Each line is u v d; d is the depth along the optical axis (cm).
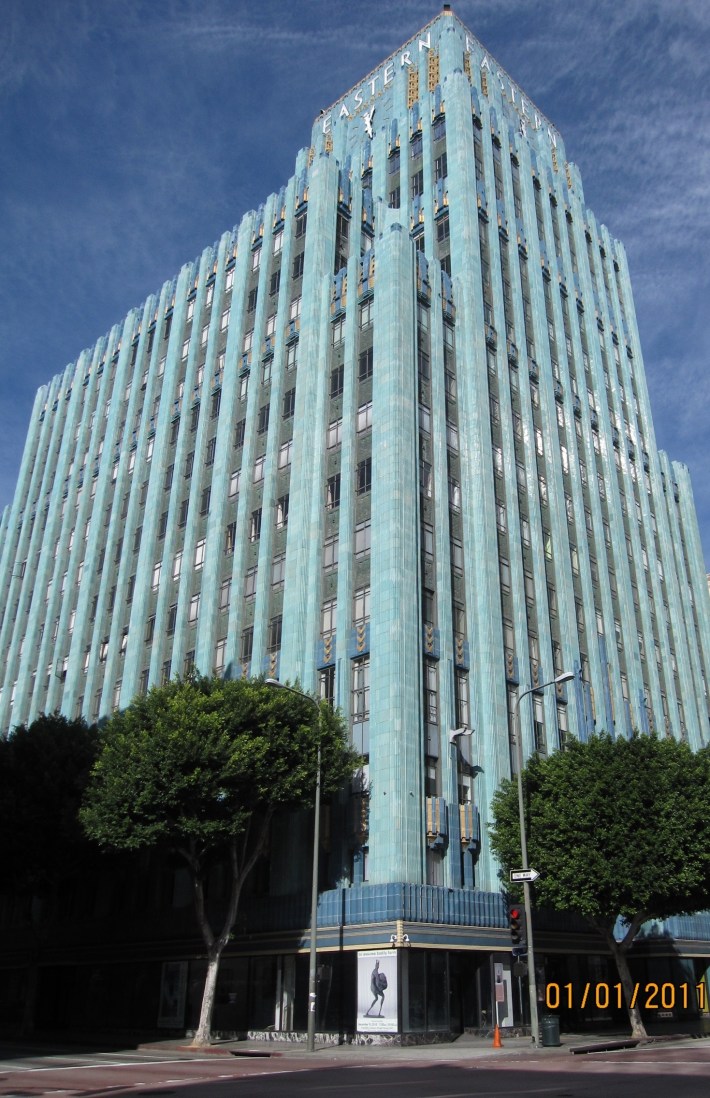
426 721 3950
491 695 4278
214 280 6397
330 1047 3189
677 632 6431
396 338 4606
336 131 7456
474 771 4112
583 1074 1977
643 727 5503
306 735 3500
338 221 5666
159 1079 2008
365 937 3428
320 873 3806
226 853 3784
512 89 7656
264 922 3881
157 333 6825
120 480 6512
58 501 7325
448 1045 3212
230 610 4928
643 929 4778
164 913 4469
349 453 4594
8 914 5731
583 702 5000
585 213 7612
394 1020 3216
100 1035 4216
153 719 3481
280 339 5441
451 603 4338
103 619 6056
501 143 6481
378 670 3912
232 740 3350
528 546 5072
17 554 7656
